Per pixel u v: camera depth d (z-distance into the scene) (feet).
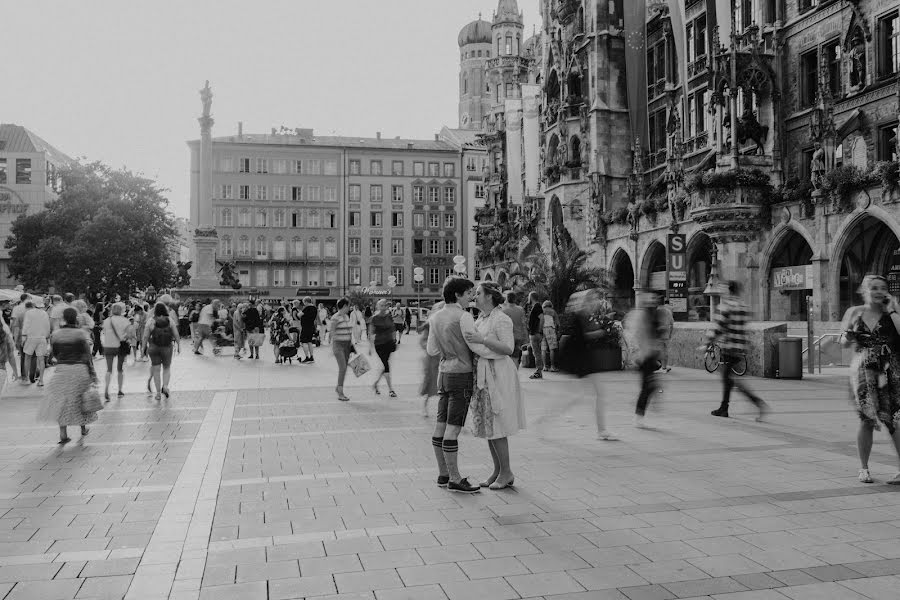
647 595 16.74
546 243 173.99
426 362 44.78
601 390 36.68
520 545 20.27
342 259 339.77
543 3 188.44
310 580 17.70
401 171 345.72
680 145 128.98
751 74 107.65
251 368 83.15
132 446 35.12
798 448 33.81
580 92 163.94
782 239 100.17
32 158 343.87
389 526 22.07
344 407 49.32
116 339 54.39
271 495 25.81
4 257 340.59
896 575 17.97
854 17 96.17
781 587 17.21
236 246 332.39
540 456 32.48
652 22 148.87
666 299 83.97
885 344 26.96
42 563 18.98
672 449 33.88
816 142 94.32
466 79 500.33
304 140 343.05
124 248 209.05
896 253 87.92
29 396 57.11
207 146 179.73
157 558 19.31
